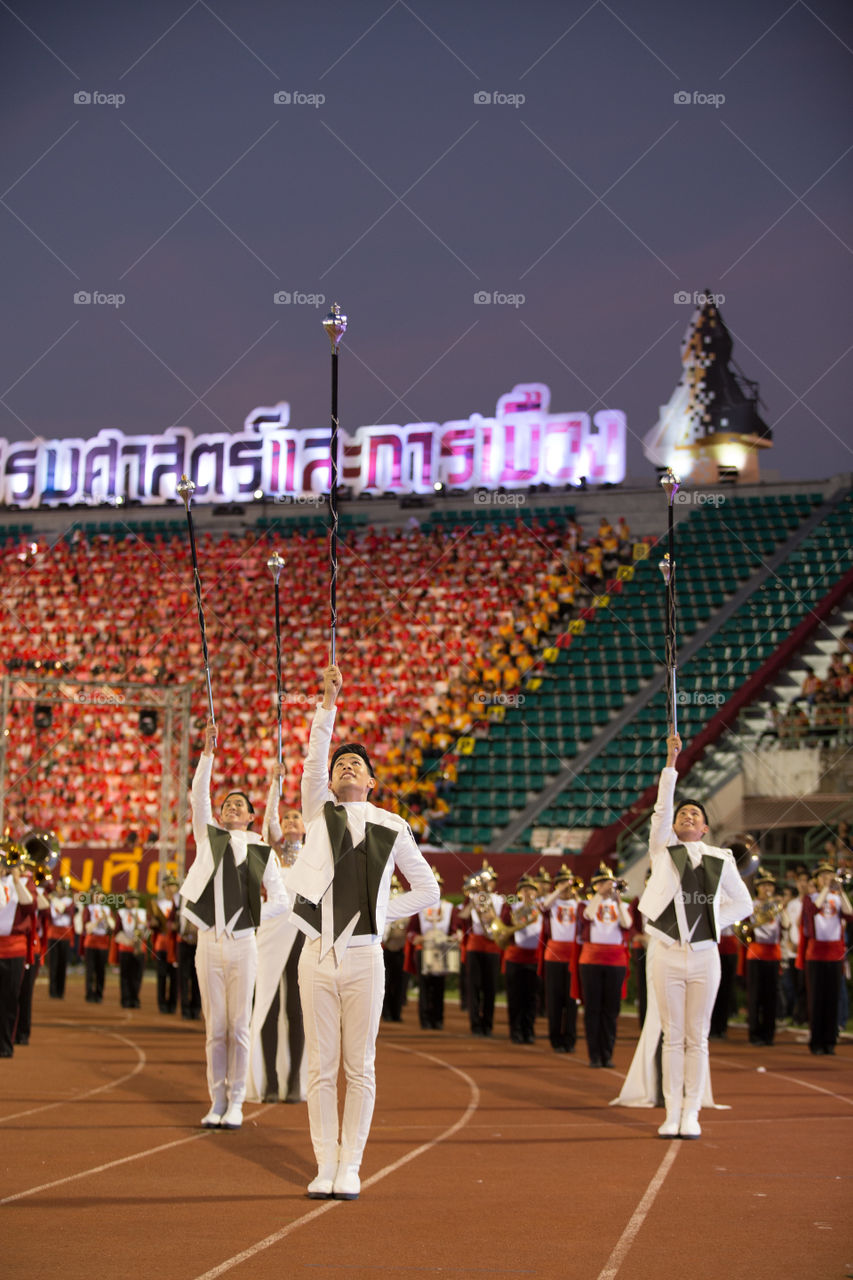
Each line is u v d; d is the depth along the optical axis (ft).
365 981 23.32
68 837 97.19
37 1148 27.35
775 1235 20.58
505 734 92.89
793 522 105.09
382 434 110.22
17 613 111.96
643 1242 20.01
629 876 77.87
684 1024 30.63
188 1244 19.36
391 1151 27.84
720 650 94.22
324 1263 18.45
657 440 107.04
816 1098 37.35
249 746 97.91
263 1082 35.29
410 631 101.45
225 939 30.32
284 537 113.39
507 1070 43.68
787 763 80.12
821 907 50.39
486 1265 18.53
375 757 92.94
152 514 119.55
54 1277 17.44
